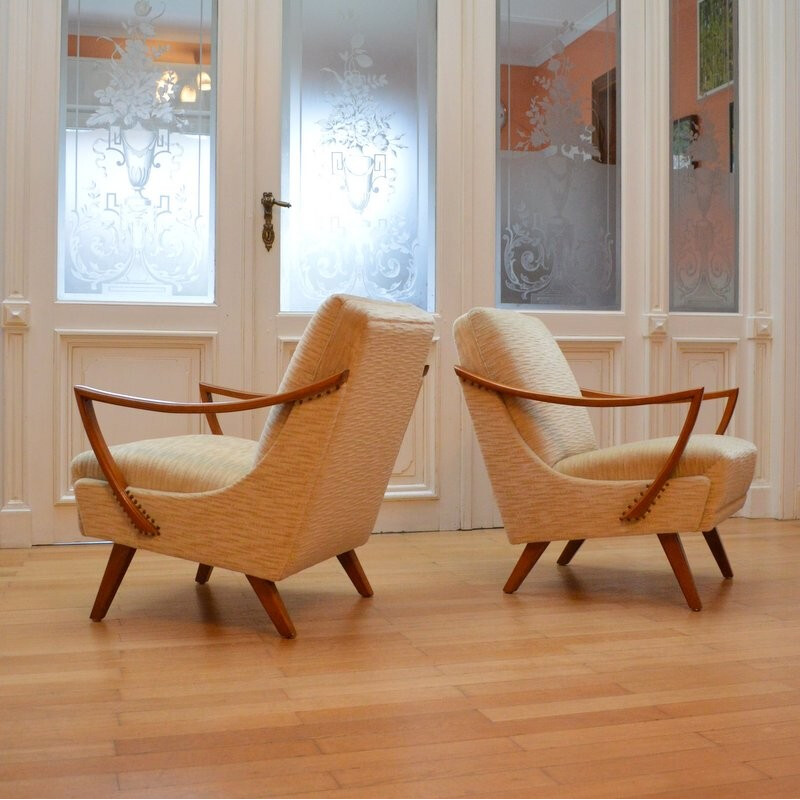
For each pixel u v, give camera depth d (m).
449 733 1.86
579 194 4.50
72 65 3.90
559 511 3.00
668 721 1.93
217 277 4.00
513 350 3.10
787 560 3.62
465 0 4.29
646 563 3.54
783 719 1.94
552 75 4.45
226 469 2.59
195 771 1.67
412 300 4.29
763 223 4.70
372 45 4.23
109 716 1.94
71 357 3.88
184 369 4.00
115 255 3.95
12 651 2.39
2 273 3.79
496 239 4.38
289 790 1.59
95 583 3.16
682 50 4.66
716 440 2.99
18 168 3.78
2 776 1.64
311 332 2.46
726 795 1.58
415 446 4.26
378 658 2.36
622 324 4.52
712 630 2.63
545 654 2.40
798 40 4.63
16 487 3.82
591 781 1.64
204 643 2.47
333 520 2.64
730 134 4.74
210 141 4.04
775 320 4.69
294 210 4.14
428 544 3.94
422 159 4.29
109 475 2.60
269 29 4.05
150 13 3.97
